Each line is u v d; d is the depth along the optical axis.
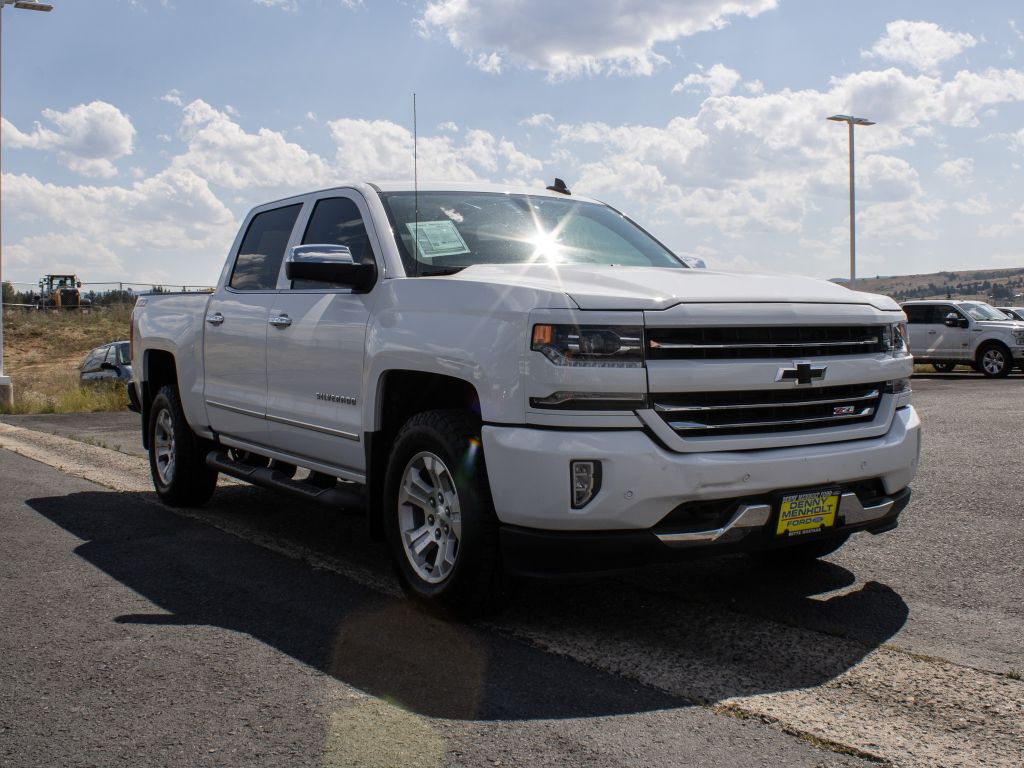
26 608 4.58
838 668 3.70
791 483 4.05
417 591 4.45
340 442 5.15
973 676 3.61
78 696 3.49
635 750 3.01
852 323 4.32
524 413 3.90
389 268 4.85
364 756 2.98
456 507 4.26
